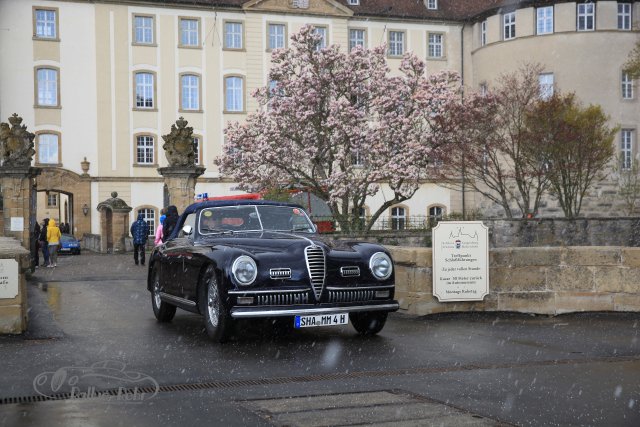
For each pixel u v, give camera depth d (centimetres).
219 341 941
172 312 1161
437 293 1195
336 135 3281
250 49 5178
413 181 3375
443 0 5672
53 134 4850
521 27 4706
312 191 3416
